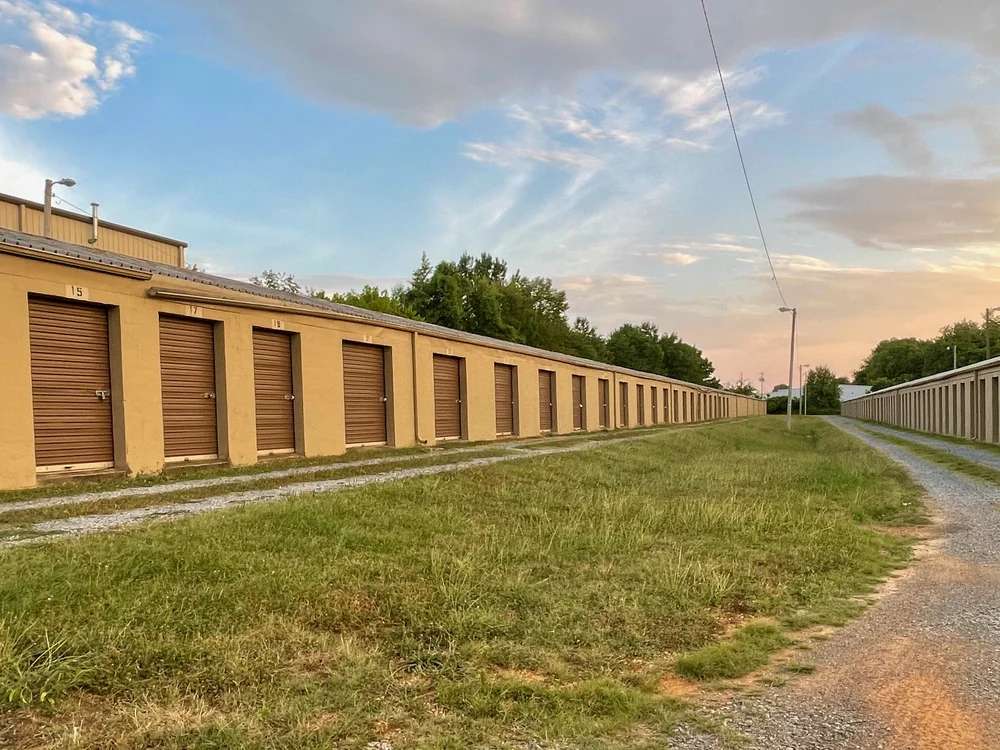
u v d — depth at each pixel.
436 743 3.71
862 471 17.95
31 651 4.38
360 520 8.96
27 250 11.55
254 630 5.05
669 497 13.57
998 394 30.23
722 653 5.10
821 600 6.67
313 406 18.66
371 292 53.84
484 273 73.56
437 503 11.08
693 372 111.81
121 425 13.34
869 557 8.37
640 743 3.78
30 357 11.75
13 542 7.25
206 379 15.66
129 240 24.42
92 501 10.24
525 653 5.13
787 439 44.03
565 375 37.84
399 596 6.10
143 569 6.12
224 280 18.30
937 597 6.70
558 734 3.88
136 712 3.80
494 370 29.58
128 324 13.52
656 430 43.56
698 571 7.29
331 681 4.42
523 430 31.97
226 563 6.43
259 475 14.16
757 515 10.66
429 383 24.28
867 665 4.93
